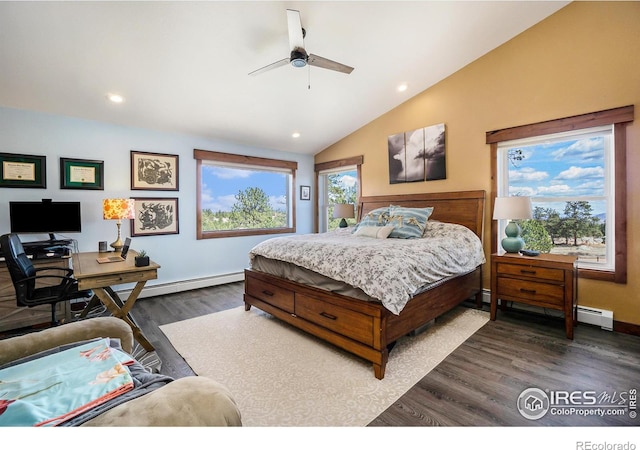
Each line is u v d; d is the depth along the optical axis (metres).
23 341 1.20
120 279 2.28
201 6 2.28
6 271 2.77
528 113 3.18
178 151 4.21
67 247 3.12
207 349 2.46
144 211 3.92
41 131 3.26
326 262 2.40
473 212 3.58
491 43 3.31
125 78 2.93
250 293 3.29
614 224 2.74
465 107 3.68
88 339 1.33
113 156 3.69
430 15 2.72
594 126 2.78
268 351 2.42
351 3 2.46
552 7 2.90
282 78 3.33
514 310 3.28
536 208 3.27
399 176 4.38
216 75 3.08
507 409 1.69
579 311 2.88
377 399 1.79
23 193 3.15
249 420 1.62
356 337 2.17
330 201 5.80
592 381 1.94
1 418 0.78
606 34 2.70
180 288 4.20
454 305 2.95
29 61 2.55
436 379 1.99
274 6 2.37
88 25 2.28
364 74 3.51
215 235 4.61
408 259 2.32
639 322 2.60
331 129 4.85
